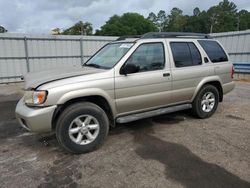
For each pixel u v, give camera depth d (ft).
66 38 49.49
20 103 12.83
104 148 13.26
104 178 10.36
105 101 13.10
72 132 12.17
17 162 11.85
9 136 15.31
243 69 42.29
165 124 16.98
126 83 13.44
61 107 12.16
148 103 14.69
